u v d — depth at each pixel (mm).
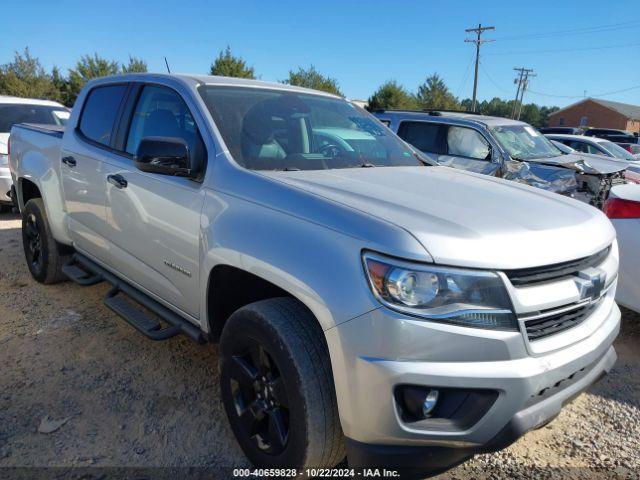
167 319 3057
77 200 3891
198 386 3258
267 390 2344
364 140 3479
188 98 3035
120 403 3049
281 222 2270
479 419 1942
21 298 4551
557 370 2051
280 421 2299
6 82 36531
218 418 2945
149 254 3119
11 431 2754
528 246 2045
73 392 3139
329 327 1989
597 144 11953
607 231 2514
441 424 1954
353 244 1999
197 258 2688
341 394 1996
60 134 4395
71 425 2824
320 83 43469
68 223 4137
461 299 1901
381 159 3367
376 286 1911
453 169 3510
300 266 2102
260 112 3111
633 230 3795
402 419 1936
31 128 4855
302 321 2189
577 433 2932
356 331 1921
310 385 2090
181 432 2811
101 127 3760
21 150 4852
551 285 2082
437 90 57500
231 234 2430
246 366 2426
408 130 8219
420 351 1873
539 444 2830
